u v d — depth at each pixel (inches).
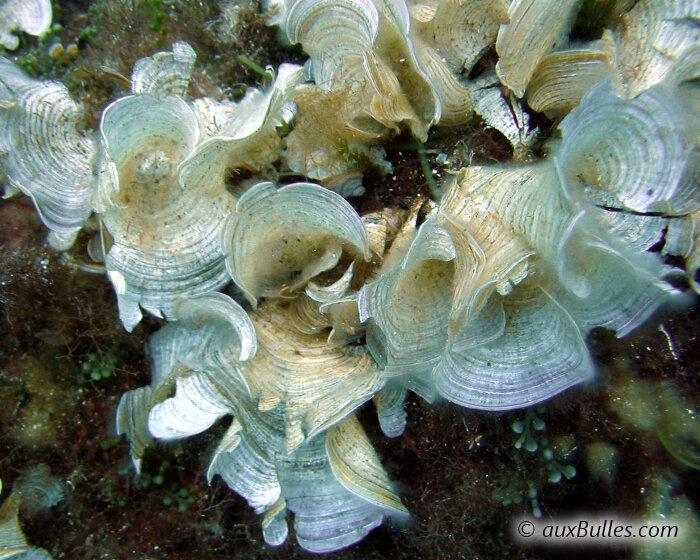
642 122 6.9
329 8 7.7
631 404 8.7
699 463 8.9
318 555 10.2
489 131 8.3
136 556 10.2
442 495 9.4
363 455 8.7
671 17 7.5
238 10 8.9
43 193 8.0
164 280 8.0
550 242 6.8
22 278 8.9
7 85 7.9
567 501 9.6
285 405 8.2
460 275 7.4
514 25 7.3
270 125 7.7
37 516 9.7
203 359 8.2
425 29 7.9
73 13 9.7
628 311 7.6
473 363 7.9
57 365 9.5
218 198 8.1
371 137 8.1
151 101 7.5
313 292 7.9
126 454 9.8
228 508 10.0
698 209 7.3
